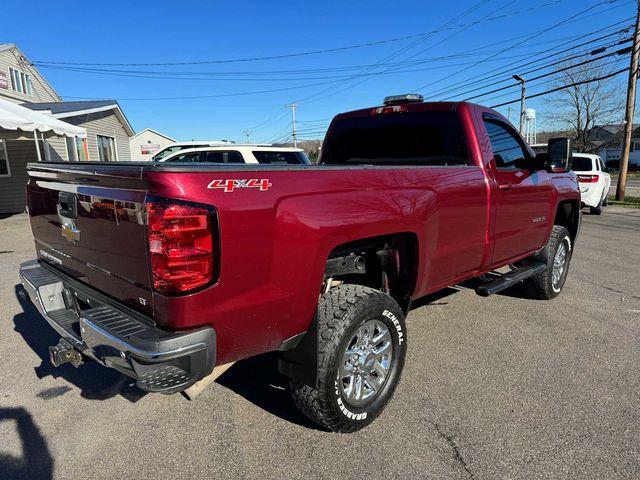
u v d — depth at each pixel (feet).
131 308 7.74
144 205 6.82
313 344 8.50
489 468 8.30
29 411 10.22
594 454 8.64
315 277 8.17
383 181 9.43
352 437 9.25
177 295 6.75
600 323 15.44
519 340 14.01
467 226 12.01
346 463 8.48
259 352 8.04
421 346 13.57
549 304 17.44
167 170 6.61
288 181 7.76
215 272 6.95
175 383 6.97
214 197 6.86
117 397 10.83
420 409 10.23
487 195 12.60
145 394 10.96
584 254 27.45
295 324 8.19
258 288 7.47
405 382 11.43
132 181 7.04
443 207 10.97
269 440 9.18
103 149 68.49
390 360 9.98
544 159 14.52
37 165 10.14
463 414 10.03
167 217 6.61
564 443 8.98
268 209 7.41
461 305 17.25
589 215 49.42
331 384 8.55
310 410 8.86
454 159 13.05
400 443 9.05
